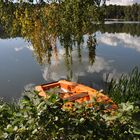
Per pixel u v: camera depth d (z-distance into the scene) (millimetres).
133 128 2631
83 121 2664
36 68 23062
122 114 2660
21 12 10625
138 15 121438
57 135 2674
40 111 2607
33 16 10742
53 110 2641
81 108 2824
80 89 11031
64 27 10664
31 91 2812
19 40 41750
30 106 2639
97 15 10227
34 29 10891
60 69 21828
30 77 20547
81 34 10664
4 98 16047
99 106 2854
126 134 2656
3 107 2979
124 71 22469
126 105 2703
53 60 24016
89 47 10859
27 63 25266
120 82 10312
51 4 10711
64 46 11531
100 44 38469
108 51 32562
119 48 35062
